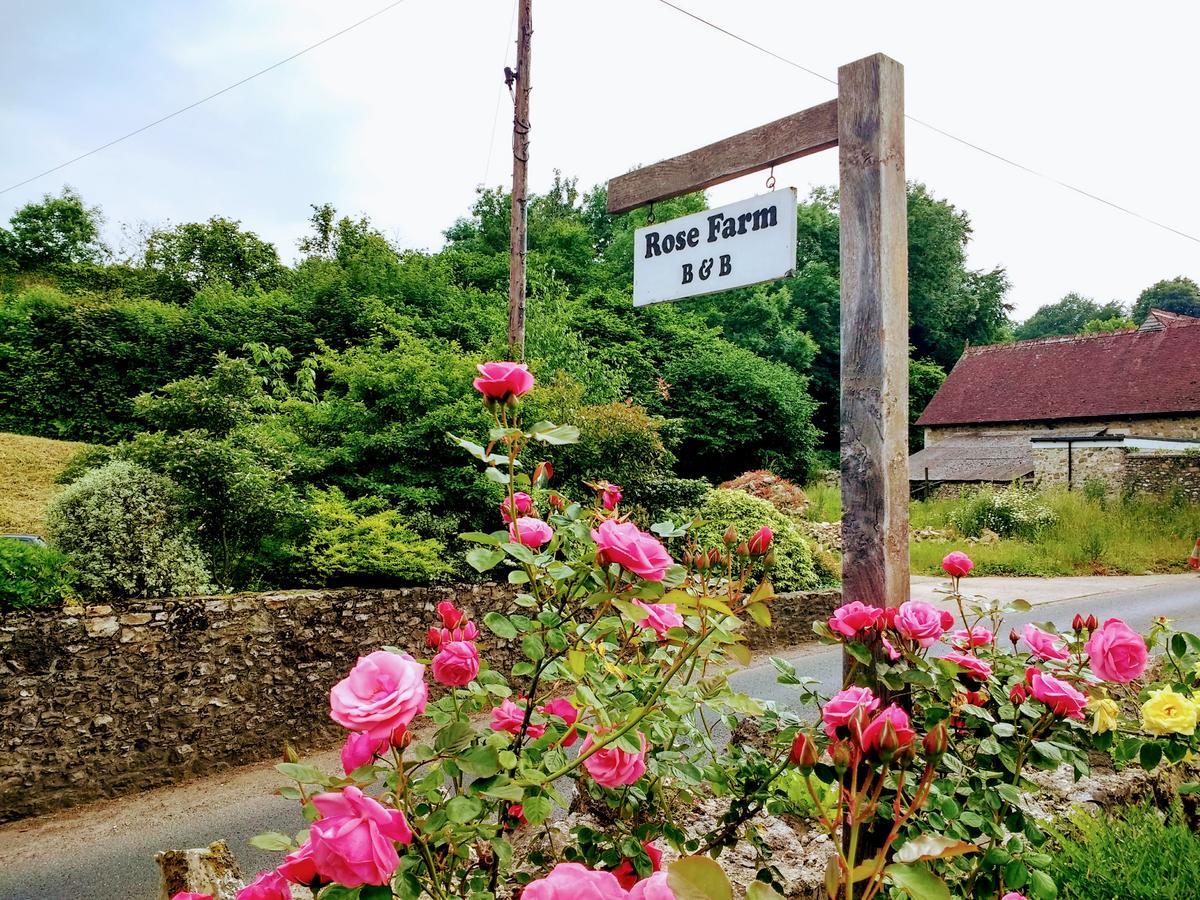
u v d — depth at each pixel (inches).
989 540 665.0
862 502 97.2
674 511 390.9
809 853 102.9
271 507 273.4
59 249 1343.5
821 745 74.4
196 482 262.5
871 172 97.7
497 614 68.7
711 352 951.6
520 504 79.4
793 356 1150.3
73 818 202.5
